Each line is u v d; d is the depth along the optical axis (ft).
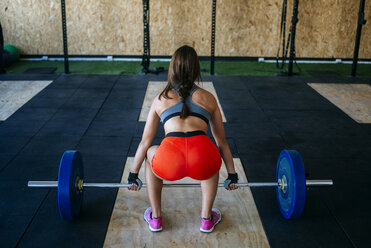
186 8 21.85
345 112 14.07
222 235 7.02
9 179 8.87
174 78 6.39
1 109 13.64
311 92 16.58
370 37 22.70
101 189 8.50
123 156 10.19
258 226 7.30
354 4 21.99
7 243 6.72
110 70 20.43
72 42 22.38
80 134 11.62
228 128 12.30
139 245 6.72
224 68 21.27
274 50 22.81
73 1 21.56
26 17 21.83
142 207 7.87
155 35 22.33
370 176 9.31
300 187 6.68
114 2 21.65
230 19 22.11
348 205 8.07
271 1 21.85
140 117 13.23
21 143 10.86
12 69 20.16
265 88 17.07
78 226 7.22
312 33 22.56
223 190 8.55
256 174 9.32
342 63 23.04
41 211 7.68
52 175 9.12
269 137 11.64
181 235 6.99
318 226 7.35
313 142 11.32
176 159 6.04
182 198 8.20
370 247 6.79
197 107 6.33
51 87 16.49
